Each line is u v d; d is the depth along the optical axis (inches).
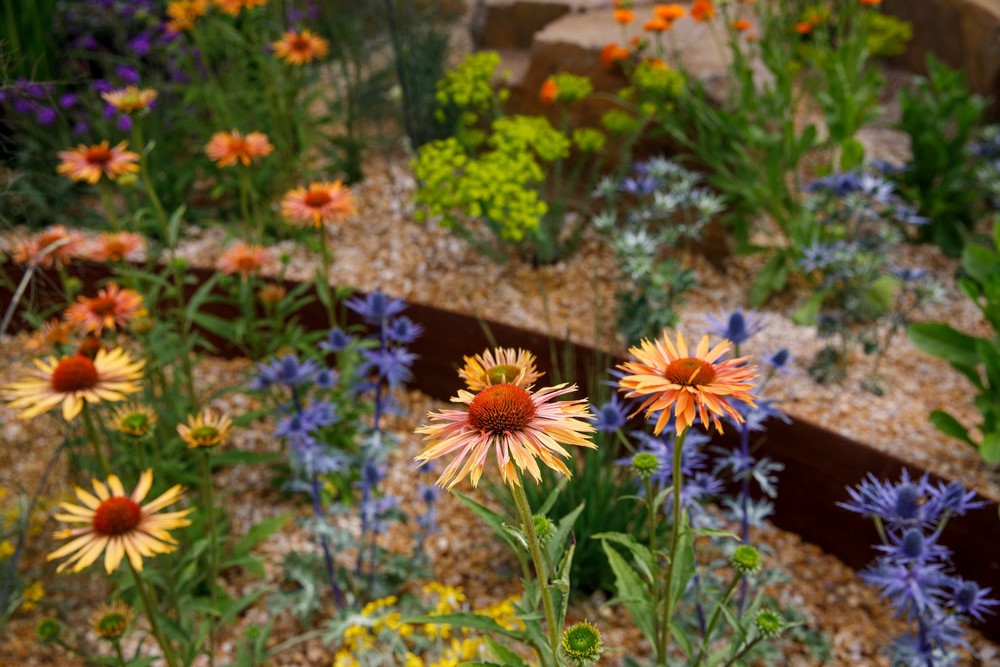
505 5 86.7
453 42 107.7
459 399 28.2
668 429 43.4
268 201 76.9
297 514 55.3
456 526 54.5
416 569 49.6
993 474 50.5
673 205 59.1
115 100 50.1
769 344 61.4
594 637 30.0
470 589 50.9
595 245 73.2
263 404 56.4
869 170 73.7
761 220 69.6
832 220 63.4
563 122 72.4
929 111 70.5
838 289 64.0
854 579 50.8
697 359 30.1
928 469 49.2
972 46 84.8
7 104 62.6
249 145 57.6
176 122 77.9
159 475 48.2
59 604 47.4
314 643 48.3
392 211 78.8
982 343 49.6
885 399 56.4
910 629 47.5
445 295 68.6
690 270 57.2
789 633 47.9
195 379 65.2
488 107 78.8
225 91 79.7
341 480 55.4
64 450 51.0
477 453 27.4
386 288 69.1
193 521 49.5
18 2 74.8
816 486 52.2
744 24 67.8
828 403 55.9
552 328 63.6
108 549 34.9
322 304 66.6
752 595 49.5
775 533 53.7
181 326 60.7
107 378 38.8
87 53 80.9
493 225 68.7
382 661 46.1
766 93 68.8
